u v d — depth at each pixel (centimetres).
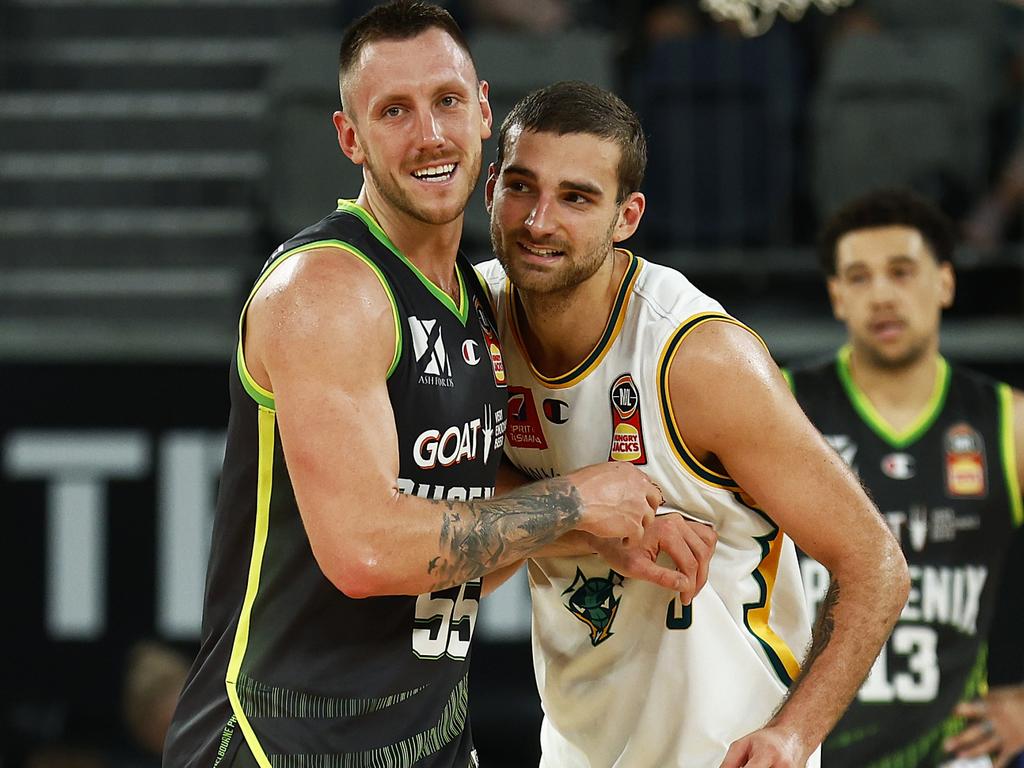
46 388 1330
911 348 940
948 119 1584
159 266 1683
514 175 622
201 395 1334
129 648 1319
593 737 707
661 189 1589
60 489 1326
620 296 657
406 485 615
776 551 687
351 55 612
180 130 1794
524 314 676
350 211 624
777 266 1559
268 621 622
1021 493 953
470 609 659
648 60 1602
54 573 1320
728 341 632
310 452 571
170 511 1326
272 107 1585
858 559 632
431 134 592
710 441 637
